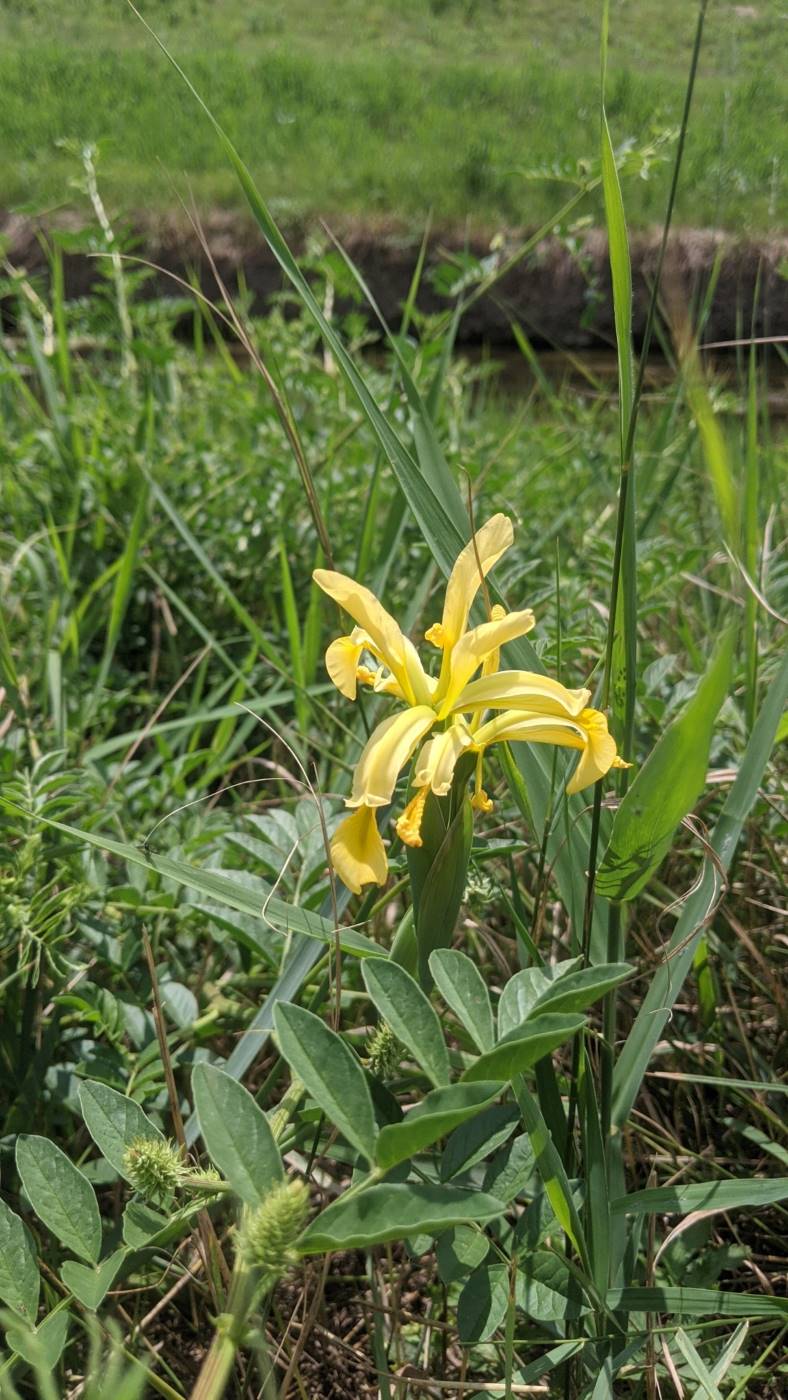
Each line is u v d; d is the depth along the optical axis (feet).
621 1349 1.07
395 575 2.42
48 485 2.56
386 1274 1.34
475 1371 1.24
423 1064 0.86
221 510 2.54
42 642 2.16
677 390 2.77
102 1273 0.86
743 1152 1.50
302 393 3.14
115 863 1.77
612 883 1.04
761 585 1.98
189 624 2.50
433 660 1.82
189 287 1.69
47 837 1.50
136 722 2.25
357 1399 1.24
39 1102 1.38
